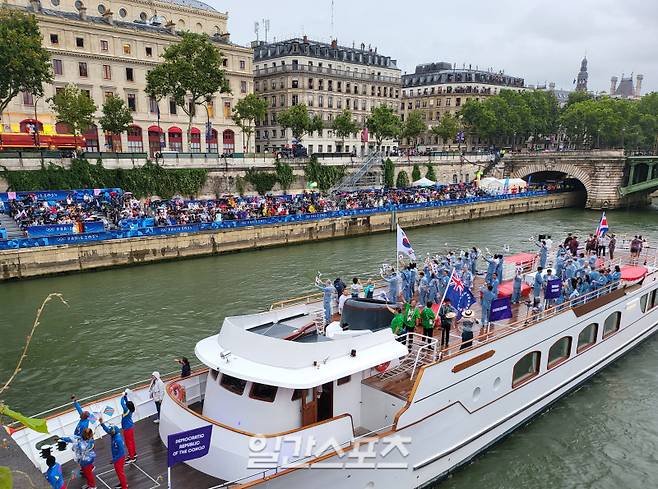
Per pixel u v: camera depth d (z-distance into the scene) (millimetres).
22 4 66688
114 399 14844
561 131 133125
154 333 26938
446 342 16297
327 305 17438
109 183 52219
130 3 78062
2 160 46312
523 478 16031
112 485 12117
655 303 25719
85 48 67000
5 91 47906
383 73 114750
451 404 14914
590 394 20859
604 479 16141
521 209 77188
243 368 12547
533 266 26500
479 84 133875
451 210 67125
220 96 81500
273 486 11523
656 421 19062
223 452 11953
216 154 62125
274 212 51781
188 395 15414
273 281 37250
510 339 16766
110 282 37031
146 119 73625
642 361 23672
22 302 32281
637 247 29484
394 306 16656
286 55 99500
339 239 55406
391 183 77750
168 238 43469
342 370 12750
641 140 116500
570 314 19375
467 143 129875
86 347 25172
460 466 16141
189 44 58469
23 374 22422
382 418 14078
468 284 21328
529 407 18484
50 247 37969
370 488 13438
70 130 60938
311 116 100875
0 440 8828
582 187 90250
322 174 70375
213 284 36438
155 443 13719
